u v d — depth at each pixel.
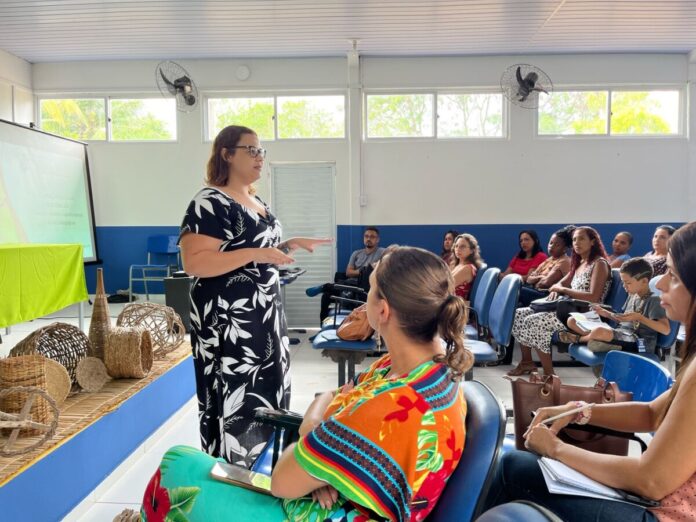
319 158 7.06
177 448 1.24
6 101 6.76
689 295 1.13
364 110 7.08
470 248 4.25
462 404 1.05
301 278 7.13
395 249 1.08
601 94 6.99
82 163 6.74
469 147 7.02
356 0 5.18
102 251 7.39
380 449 0.92
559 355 4.70
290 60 6.96
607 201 7.03
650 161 6.98
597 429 1.37
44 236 5.90
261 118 7.15
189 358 3.15
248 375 1.81
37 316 3.41
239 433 1.82
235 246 1.80
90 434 2.05
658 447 1.04
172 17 5.60
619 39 6.34
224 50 6.68
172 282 5.23
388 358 1.22
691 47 6.66
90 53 6.80
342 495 0.99
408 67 6.92
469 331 3.48
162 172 7.25
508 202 7.05
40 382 1.96
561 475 1.16
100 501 2.10
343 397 1.08
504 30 6.01
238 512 1.06
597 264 3.80
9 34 6.09
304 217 7.12
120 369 2.55
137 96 7.23
